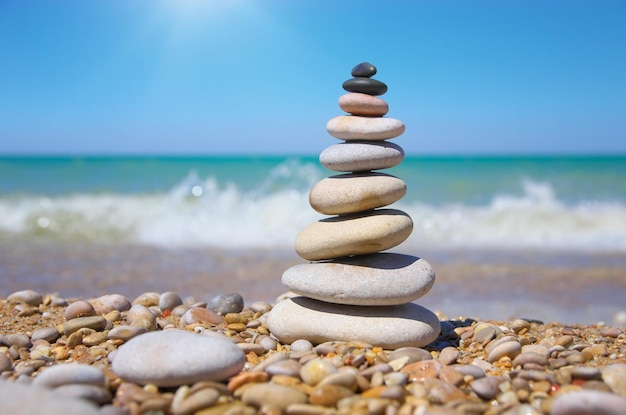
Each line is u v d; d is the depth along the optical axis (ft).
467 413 1.30
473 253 4.54
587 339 1.98
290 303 1.91
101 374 1.43
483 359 1.79
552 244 4.89
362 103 1.86
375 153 1.83
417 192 7.42
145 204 6.07
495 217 5.68
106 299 2.30
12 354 1.76
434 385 1.46
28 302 2.41
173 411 1.34
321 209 1.86
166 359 1.45
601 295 3.29
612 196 6.89
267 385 1.37
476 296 3.27
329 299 1.79
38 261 4.17
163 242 4.98
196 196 6.33
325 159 1.88
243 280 3.64
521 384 1.48
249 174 8.41
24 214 5.64
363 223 1.80
